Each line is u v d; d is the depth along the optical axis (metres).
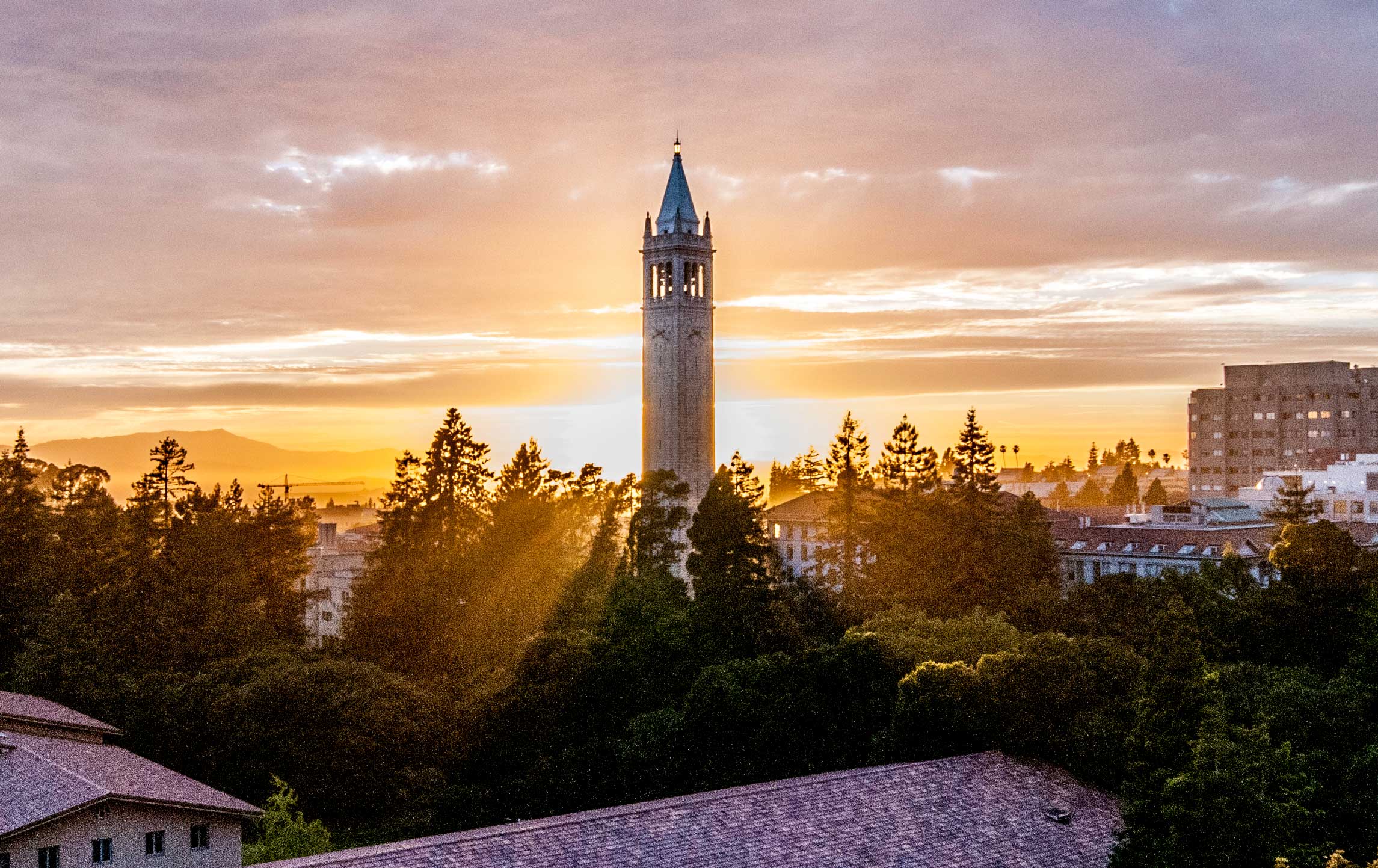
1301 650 104.81
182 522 162.75
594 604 146.25
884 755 90.56
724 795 71.44
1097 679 82.94
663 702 120.62
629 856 64.50
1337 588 106.31
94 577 152.88
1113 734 78.06
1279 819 64.44
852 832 69.44
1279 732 80.06
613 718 119.19
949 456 185.25
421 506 164.25
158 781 92.31
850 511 178.12
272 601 161.38
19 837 81.12
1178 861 65.25
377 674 127.25
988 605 145.25
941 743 87.50
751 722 100.56
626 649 126.12
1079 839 72.25
